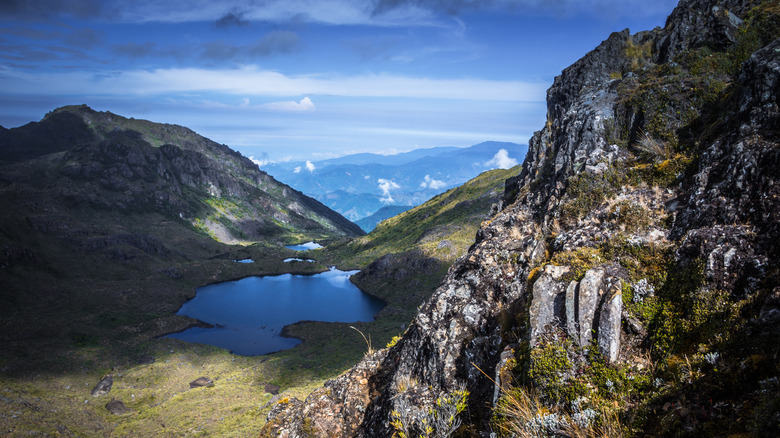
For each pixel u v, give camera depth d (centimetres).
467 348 745
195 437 4506
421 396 732
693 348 484
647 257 610
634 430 454
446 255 11731
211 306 11688
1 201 16575
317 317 10331
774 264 462
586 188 825
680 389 449
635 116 886
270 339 8994
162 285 13350
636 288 575
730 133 656
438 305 841
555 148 1115
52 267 13350
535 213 975
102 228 17412
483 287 804
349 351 7450
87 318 9956
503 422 557
